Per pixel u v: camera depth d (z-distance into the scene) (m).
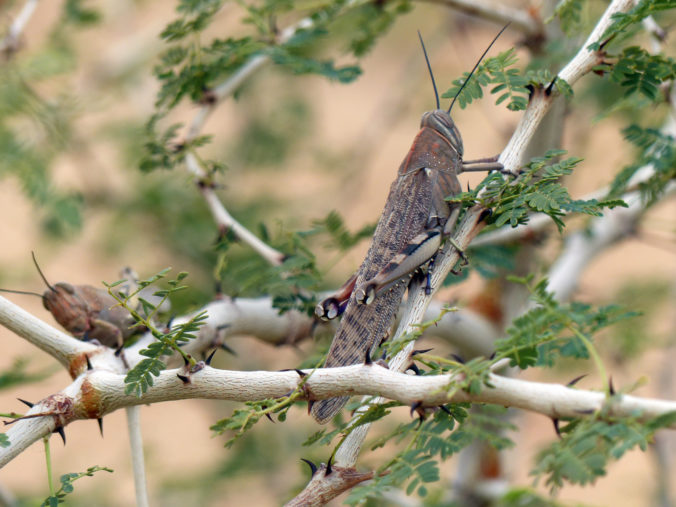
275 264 8.05
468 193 5.55
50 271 21.22
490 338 10.52
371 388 4.41
